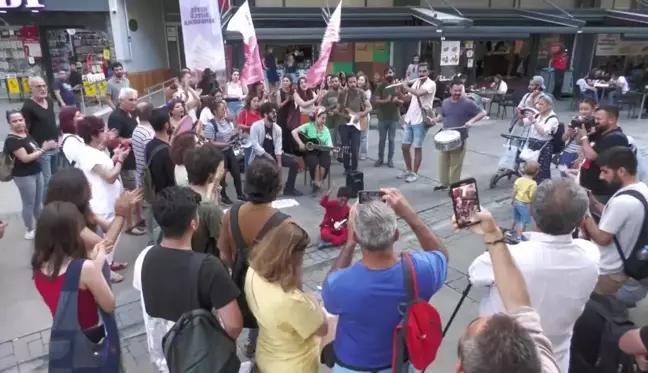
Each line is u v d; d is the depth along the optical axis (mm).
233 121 8625
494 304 2234
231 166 6613
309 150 7223
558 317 2123
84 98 14227
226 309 2240
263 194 2812
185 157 3438
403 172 8406
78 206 3006
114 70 8852
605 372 2109
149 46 15977
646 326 1889
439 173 7395
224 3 12164
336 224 5582
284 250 2213
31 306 4352
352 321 2084
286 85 8609
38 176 5465
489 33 12508
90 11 14039
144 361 3652
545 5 17109
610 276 3307
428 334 2002
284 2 14938
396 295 2014
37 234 2326
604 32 13625
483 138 11141
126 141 4891
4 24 14375
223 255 2965
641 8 17344
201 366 2094
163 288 2240
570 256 2111
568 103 16016
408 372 2188
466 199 2080
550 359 1624
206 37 8281
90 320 2326
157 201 2301
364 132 9188
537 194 2188
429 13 13617
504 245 1978
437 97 13844
